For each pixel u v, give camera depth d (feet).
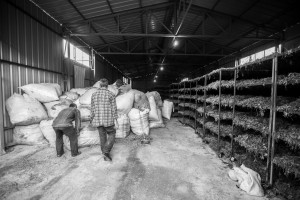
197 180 8.30
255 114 10.34
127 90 17.26
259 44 27.14
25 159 10.52
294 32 20.74
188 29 30.19
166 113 26.45
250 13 21.30
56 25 20.61
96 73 37.65
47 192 7.23
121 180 8.21
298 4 17.43
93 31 26.43
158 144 13.98
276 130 7.40
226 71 11.81
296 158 6.81
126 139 14.71
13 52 13.51
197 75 55.31
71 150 10.94
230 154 10.57
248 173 7.82
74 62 26.37
